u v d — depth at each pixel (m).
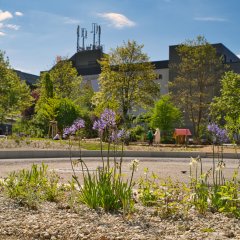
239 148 32.78
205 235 5.26
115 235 5.20
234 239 5.09
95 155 24.75
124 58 51.25
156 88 52.44
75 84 68.94
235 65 72.81
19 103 57.75
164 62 82.31
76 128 7.80
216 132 8.06
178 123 66.25
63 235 5.23
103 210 6.53
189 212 6.61
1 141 27.45
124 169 16.58
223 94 41.94
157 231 5.41
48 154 23.48
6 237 5.18
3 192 7.96
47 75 55.69
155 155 26.25
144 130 58.00
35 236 5.24
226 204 6.69
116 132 7.34
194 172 15.66
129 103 51.50
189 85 56.91
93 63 97.12
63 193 7.90
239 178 13.95
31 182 7.64
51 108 44.88
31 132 44.34
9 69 56.41
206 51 54.78
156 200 7.14
